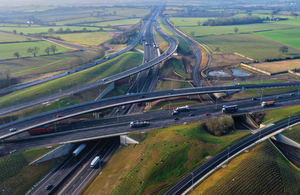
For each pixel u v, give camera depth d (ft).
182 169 460.14
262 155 462.19
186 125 591.78
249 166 430.20
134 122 614.75
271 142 515.91
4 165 466.70
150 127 589.73
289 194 396.78
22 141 539.29
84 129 585.63
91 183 453.17
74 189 441.27
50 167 496.64
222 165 446.60
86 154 537.24
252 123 632.38
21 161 482.69
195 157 483.10
